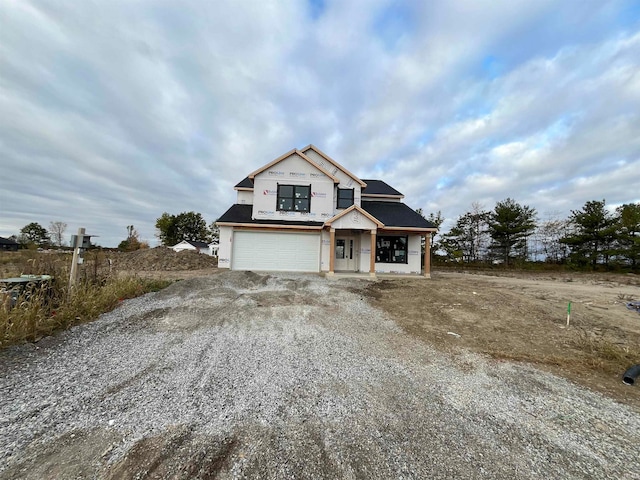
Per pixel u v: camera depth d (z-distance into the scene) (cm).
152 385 354
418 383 387
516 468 236
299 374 402
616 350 489
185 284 998
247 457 234
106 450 236
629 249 2228
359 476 220
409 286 1150
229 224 1512
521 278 1719
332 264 1372
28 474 208
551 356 490
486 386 382
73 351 449
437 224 3000
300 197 1614
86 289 710
